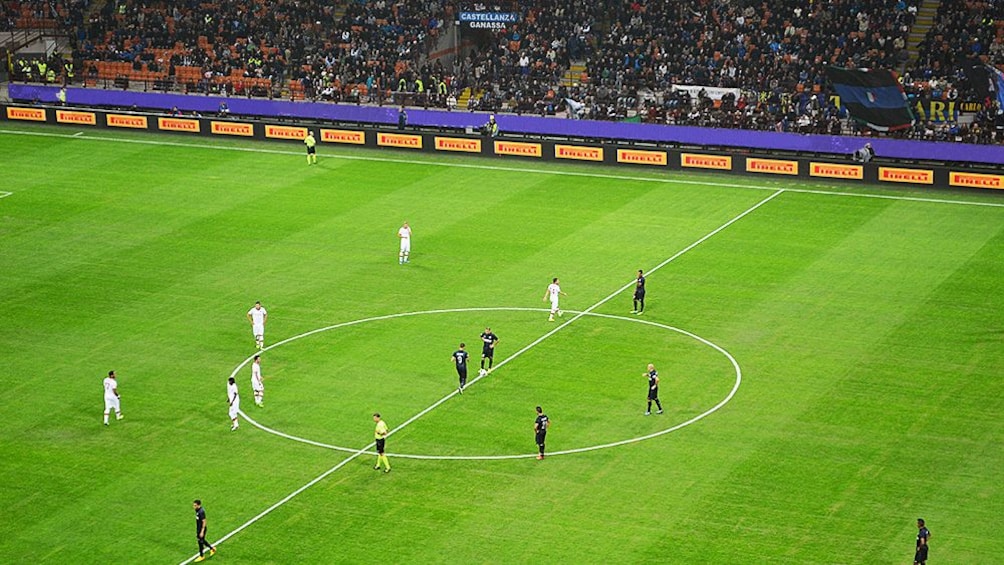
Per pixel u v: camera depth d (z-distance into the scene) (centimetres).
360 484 9044
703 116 18238
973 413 9881
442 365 11038
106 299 12638
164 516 8631
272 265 13575
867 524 8338
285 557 8106
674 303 12325
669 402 10238
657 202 15612
